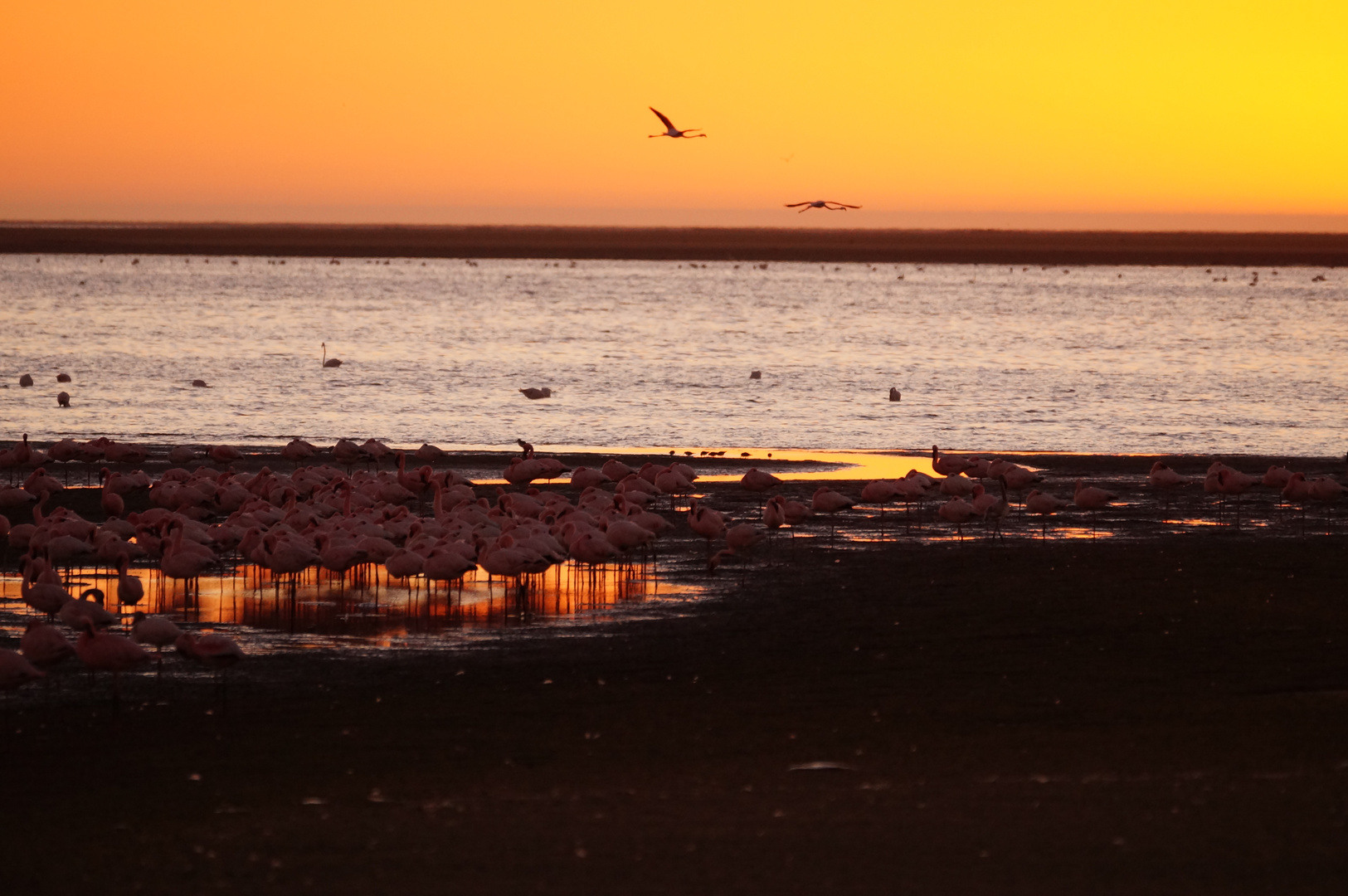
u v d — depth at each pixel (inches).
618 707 1872.5
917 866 1258.0
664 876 1242.0
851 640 2213.3
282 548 2454.5
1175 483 3454.7
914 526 3196.4
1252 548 2898.6
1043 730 1744.6
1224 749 1643.7
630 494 3024.1
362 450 4001.0
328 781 1576.0
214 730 1782.7
